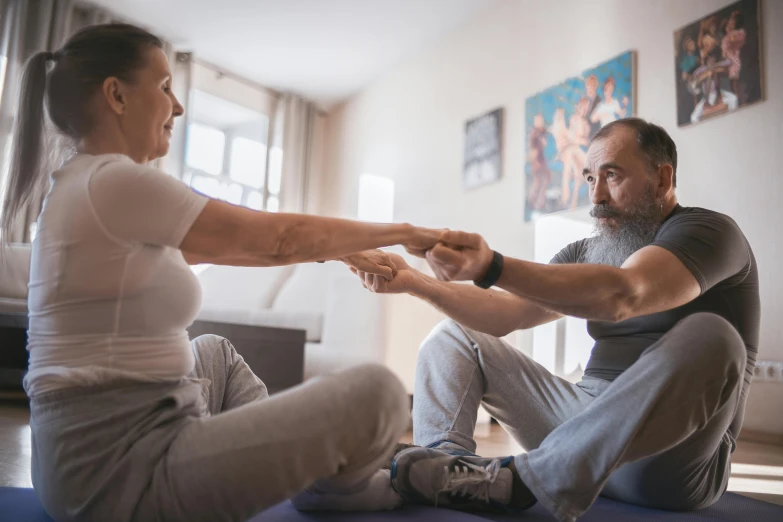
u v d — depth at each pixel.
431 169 5.57
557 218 4.25
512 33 4.89
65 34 5.10
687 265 1.16
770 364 3.06
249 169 6.81
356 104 6.70
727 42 3.41
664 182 1.43
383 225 1.00
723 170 3.38
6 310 3.27
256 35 5.70
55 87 0.92
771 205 3.15
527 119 4.63
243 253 0.87
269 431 0.77
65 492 0.83
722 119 3.41
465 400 1.36
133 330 0.84
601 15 4.17
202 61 6.16
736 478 2.02
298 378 2.97
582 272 1.07
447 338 1.43
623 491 1.29
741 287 1.31
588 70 4.18
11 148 0.95
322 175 7.06
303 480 0.80
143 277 0.83
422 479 1.13
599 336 1.44
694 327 1.02
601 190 1.46
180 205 0.82
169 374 0.87
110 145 0.93
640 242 1.39
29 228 4.37
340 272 3.51
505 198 4.77
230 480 0.77
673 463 1.17
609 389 1.04
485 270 1.05
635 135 1.43
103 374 0.82
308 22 5.46
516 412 1.43
